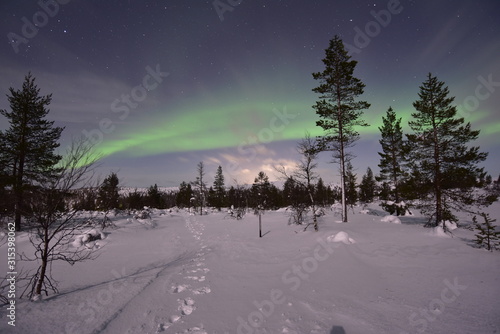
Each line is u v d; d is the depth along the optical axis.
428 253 9.25
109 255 11.31
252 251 11.59
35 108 18.25
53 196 5.70
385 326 4.29
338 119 18.23
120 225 19.48
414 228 14.94
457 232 13.83
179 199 61.09
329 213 28.55
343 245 10.30
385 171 24.73
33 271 8.30
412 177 17.81
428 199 16.80
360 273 7.35
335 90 18.48
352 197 38.03
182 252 12.23
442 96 16.36
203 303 5.46
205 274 7.86
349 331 4.15
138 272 8.30
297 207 19.50
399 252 9.45
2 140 16.80
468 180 15.27
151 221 24.11
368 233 13.09
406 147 17.83
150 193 54.16
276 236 15.14
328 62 18.86
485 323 4.27
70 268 8.81
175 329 4.27
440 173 15.95
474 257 8.60
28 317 4.24
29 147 17.08
